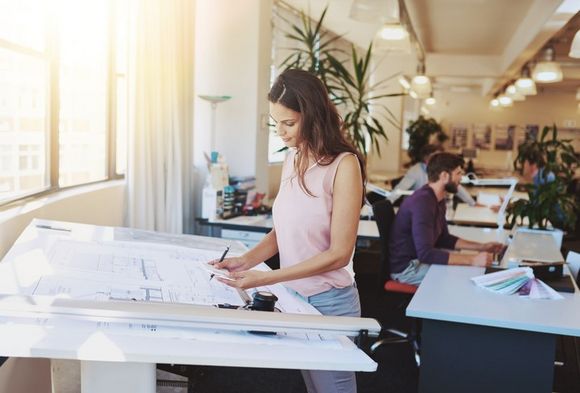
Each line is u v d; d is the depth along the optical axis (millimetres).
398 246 3883
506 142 16422
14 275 1650
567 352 4145
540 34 6566
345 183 1848
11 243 2498
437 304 2615
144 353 1219
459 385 2646
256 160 5441
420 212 3736
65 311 1282
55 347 1205
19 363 2352
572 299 2750
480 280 2936
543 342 2541
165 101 4383
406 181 6914
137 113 4047
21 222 2611
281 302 1863
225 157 5473
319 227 1903
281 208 1971
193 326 1327
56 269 1748
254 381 3531
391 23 5301
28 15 3037
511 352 2580
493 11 7492
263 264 2273
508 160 14688
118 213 4051
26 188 3094
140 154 4109
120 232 2430
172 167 4484
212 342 1305
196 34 5453
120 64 4438
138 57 3992
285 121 1875
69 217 3254
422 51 9234
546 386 2551
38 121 3238
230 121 5445
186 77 4750
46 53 3283
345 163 1857
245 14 5352
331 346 1377
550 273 3014
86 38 3879
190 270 1922
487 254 3490
